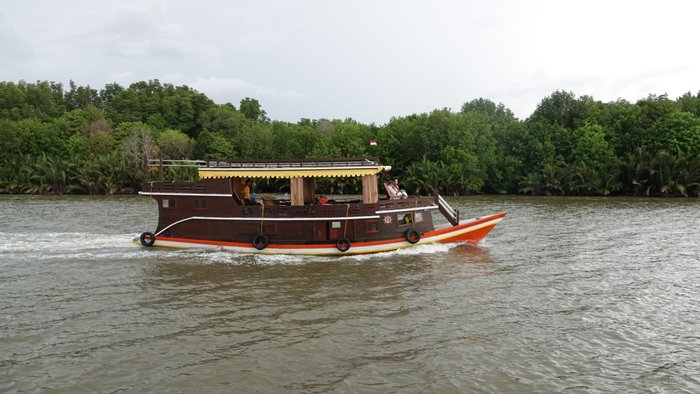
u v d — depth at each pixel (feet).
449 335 42.91
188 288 57.98
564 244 87.40
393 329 44.42
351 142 266.16
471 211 151.64
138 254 77.36
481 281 61.36
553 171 230.48
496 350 39.65
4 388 33.27
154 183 82.28
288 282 60.70
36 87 451.94
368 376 35.19
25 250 80.18
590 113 257.34
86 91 508.12
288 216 77.51
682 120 217.56
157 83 486.79
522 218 129.29
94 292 56.29
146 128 312.71
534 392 32.89
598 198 204.95
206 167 80.74
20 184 258.78
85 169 251.60
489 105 438.81
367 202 80.07
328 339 42.06
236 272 65.92
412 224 82.23
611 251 80.84
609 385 33.91
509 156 249.75
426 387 33.53
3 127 283.38
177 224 81.92
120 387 33.63
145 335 42.98
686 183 199.72
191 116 407.03
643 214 135.64
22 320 46.73
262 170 78.95
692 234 98.32
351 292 56.34
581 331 43.86
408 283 60.29
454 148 252.62
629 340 41.75
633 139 236.84
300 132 296.92
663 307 50.72
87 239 91.09
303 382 34.35
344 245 76.74
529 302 52.49
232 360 37.88
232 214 79.05
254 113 469.57
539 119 272.31
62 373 35.63
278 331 44.01
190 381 34.50
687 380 34.60
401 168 264.11
